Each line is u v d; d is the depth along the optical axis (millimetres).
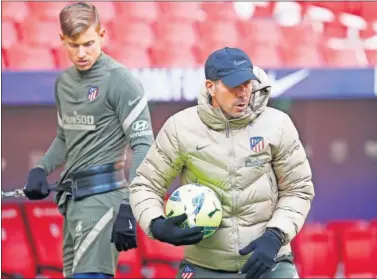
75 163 13734
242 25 22812
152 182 11531
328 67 19547
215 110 10953
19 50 20469
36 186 14211
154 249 20188
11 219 20109
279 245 10984
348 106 22500
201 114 11102
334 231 21203
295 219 11195
